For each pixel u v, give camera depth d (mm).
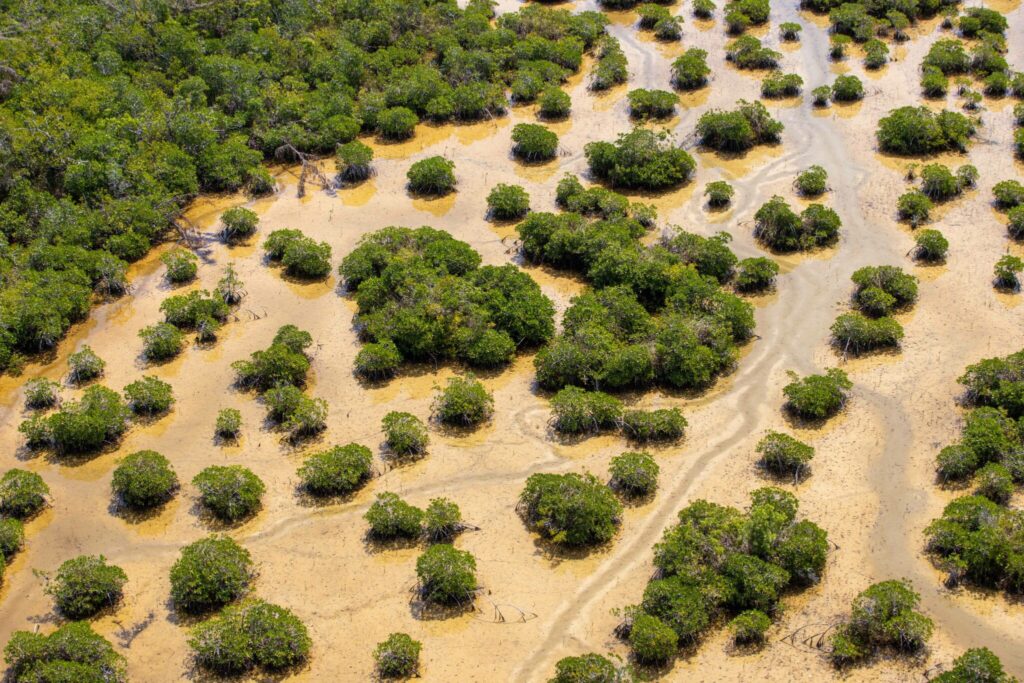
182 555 42688
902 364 53219
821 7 89938
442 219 67062
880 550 42438
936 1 88188
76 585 41250
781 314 57656
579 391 50531
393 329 54875
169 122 70625
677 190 69188
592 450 48844
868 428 49188
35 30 76500
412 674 38312
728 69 82812
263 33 82312
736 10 88125
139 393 51375
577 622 40125
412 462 48625
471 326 54656
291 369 53125
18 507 46250
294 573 43156
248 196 70562
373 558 43719
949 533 41344
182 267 61469
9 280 58531
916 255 61312
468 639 39750
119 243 63000
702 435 49406
